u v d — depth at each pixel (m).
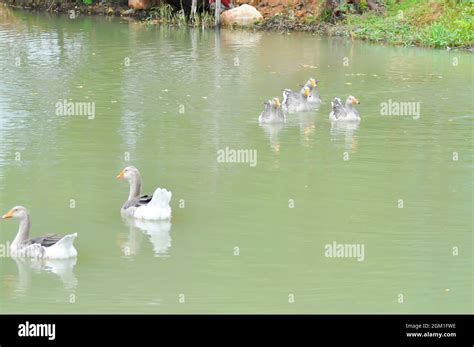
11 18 45.97
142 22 45.75
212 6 46.66
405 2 45.06
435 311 13.37
